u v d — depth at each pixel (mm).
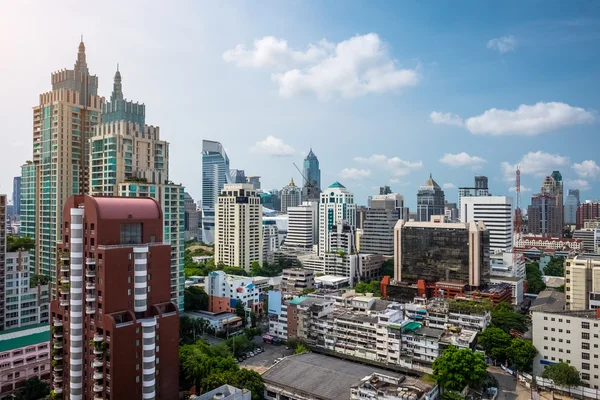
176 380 134000
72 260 126688
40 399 147875
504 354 178500
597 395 152750
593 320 162500
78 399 127188
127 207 132125
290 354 197000
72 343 127250
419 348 174250
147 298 130625
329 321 196250
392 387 133625
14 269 197625
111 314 121812
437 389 147750
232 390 133500
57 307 135500
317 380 149375
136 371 123938
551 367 160500
